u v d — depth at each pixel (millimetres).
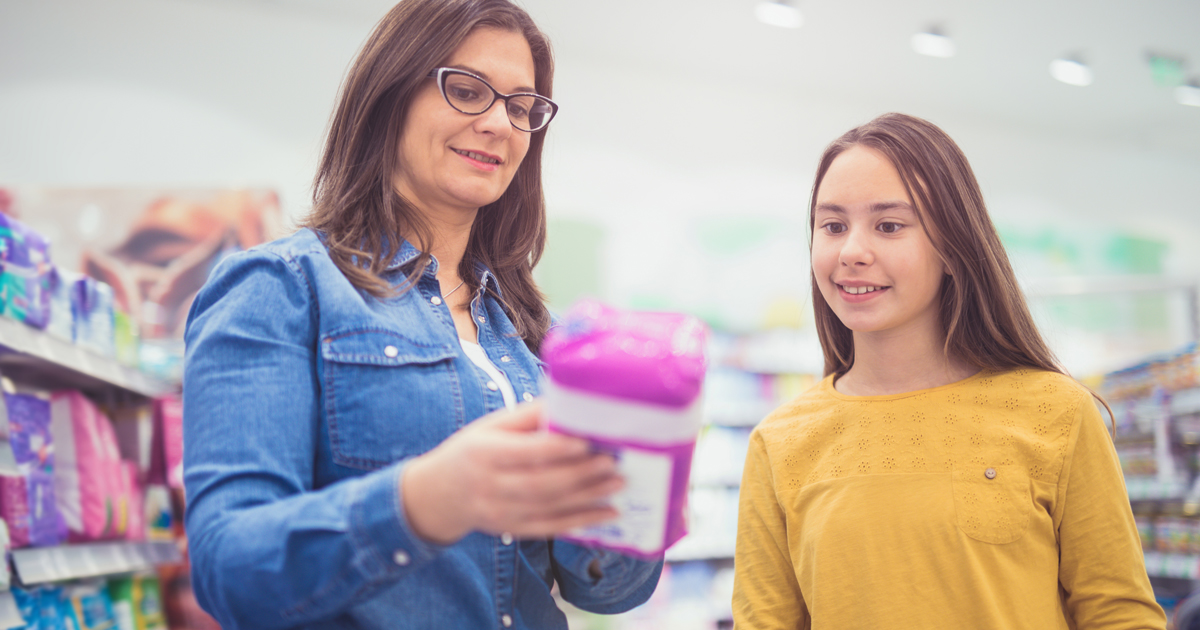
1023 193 7496
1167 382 3689
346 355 894
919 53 6203
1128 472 4059
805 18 5699
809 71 6438
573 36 5883
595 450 604
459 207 1121
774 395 5180
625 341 625
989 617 1280
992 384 1460
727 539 4934
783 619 1481
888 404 1484
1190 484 3717
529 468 587
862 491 1426
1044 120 7414
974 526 1339
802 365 5254
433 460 630
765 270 6281
